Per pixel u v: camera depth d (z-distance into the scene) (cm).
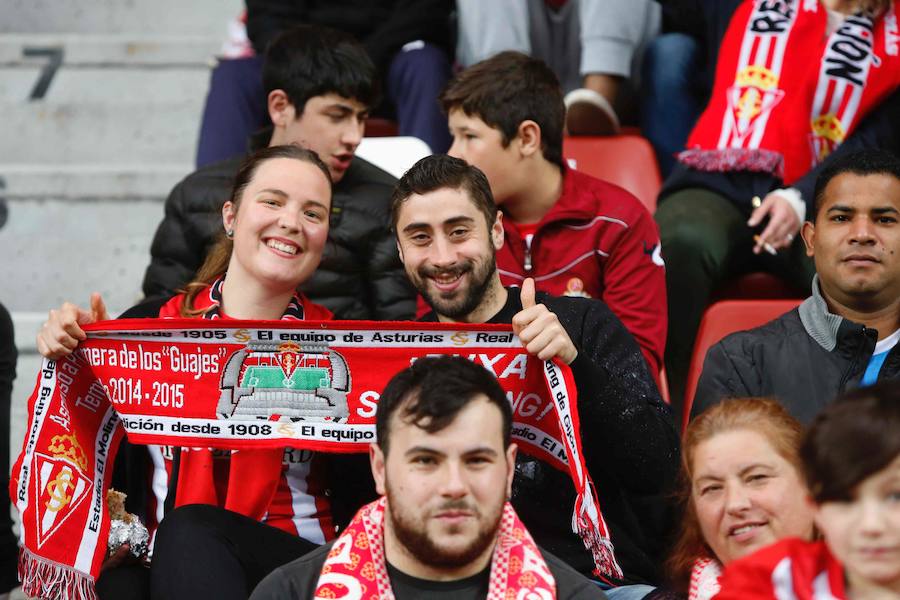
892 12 1641
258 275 1183
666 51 1808
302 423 1109
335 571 877
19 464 1106
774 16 1645
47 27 2277
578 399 1055
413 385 842
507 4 1858
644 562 1102
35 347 1622
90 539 1105
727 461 909
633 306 1394
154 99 2080
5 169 1869
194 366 1113
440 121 1825
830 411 703
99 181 1859
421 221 1124
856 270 1175
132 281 1822
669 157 1806
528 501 1108
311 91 1477
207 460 1126
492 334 1073
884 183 1179
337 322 1087
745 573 750
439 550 830
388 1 1891
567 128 1784
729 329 1381
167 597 1016
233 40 1938
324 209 1195
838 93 1608
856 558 688
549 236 1408
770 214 1523
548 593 870
